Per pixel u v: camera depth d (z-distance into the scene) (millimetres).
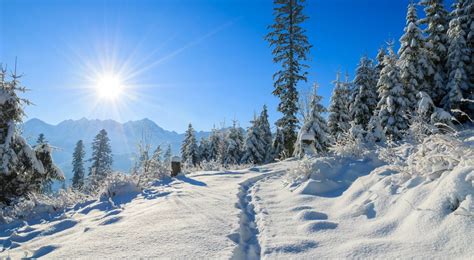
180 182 9344
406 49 20281
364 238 3068
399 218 3238
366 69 27000
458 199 2781
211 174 11141
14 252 3676
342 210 4316
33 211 7012
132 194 7910
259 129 35938
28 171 10508
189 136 45219
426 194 3320
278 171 10297
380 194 4141
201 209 5059
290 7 22391
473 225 2414
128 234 3744
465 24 21781
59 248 3500
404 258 2424
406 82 20219
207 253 3014
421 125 6328
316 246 3072
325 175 6820
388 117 19484
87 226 4688
